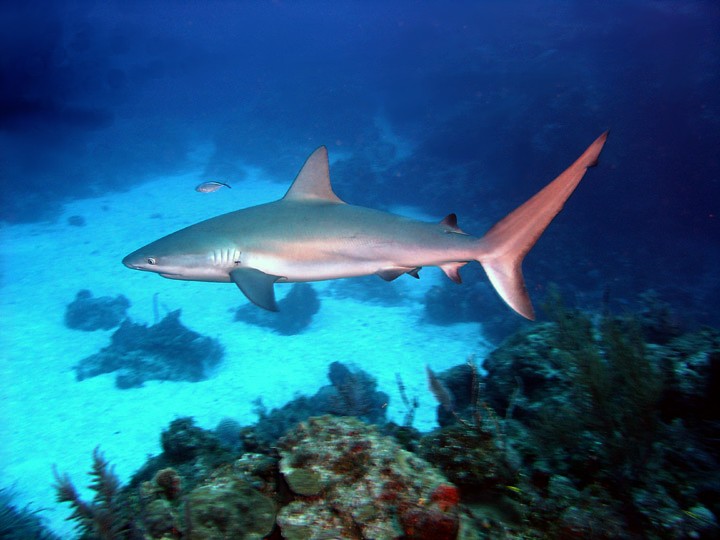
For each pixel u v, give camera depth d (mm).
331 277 5961
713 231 35812
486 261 5488
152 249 6137
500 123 45625
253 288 5680
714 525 3756
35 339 22312
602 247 31375
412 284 26438
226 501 3322
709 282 29797
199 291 26641
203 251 6004
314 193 6309
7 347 21562
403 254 5668
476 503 3910
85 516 3297
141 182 52562
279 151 54375
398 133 61438
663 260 31672
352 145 55281
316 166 6238
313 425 3887
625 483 4289
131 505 3943
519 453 4707
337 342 21016
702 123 37812
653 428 4359
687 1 60625
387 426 5340
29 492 12406
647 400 4398
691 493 4254
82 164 55344
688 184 36781
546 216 5277
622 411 4527
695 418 5328
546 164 38031
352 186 41125
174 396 17234
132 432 15164
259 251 5965
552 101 42031
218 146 58156
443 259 5590
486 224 36344
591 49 58375
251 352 20375
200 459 5969
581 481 4520
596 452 4586
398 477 3311
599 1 70562
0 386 18281
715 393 5336
